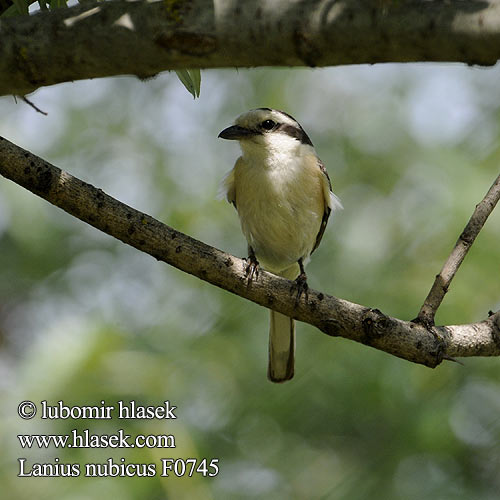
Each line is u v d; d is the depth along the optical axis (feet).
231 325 39.42
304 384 37.19
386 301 36.06
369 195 41.88
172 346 38.34
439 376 35.68
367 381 36.01
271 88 45.39
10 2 19.81
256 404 37.27
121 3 14.11
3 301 45.09
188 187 44.16
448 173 38.68
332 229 40.65
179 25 13.70
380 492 35.12
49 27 14.34
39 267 44.83
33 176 18.97
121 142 46.32
